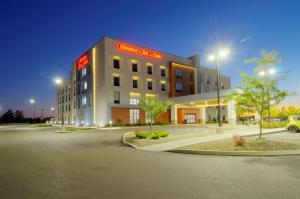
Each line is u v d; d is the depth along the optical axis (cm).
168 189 554
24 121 10456
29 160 971
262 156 977
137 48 4656
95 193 534
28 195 527
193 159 938
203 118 4797
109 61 4191
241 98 1341
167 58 5206
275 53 1225
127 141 1608
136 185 590
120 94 4269
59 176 692
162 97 4931
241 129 2431
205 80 6066
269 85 1241
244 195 505
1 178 675
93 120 4422
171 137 1691
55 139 1953
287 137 1697
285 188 551
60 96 7006
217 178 644
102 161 922
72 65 5775
